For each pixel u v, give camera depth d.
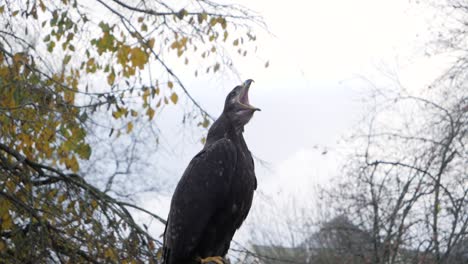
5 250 12.68
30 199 12.63
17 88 12.04
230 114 9.56
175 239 9.23
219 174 9.15
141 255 12.95
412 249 16.95
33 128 12.18
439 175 16.16
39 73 12.32
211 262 9.15
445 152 16.09
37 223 12.77
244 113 9.49
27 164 13.13
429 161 16.23
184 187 9.25
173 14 13.41
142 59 12.78
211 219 9.21
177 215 9.21
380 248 16.89
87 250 12.89
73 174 13.62
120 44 12.86
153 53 13.24
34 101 12.21
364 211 16.97
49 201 12.88
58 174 13.19
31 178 13.23
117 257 12.64
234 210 9.24
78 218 12.70
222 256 9.52
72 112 12.30
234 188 9.17
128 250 12.77
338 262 18.45
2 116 12.16
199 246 9.27
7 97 12.24
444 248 16.45
